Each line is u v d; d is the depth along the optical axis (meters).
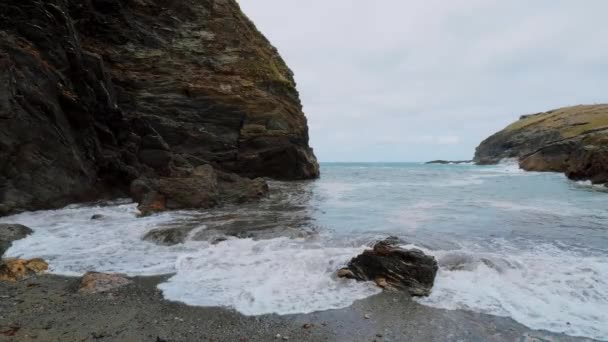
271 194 22.52
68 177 15.38
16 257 8.70
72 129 16.62
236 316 5.91
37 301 6.36
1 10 15.84
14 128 13.30
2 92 13.02
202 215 14.27
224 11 38.69
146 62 30.59
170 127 28.31
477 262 8.09
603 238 10.70
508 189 26.47
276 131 34.16
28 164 13.74
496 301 6.44
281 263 8.30
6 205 12.80
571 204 18.06
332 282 7.33
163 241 10.12
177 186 16.45
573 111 92.75
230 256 8.84
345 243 9.95
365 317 5.92
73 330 5.38
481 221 13.39
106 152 18.83
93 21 28.80
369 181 35.53
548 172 51.97
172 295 6.66
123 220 12.98
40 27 16.53
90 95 18.47
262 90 36.62
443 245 9.71
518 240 10.44
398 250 7.50
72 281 7.36
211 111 31.56
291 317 5.91
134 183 17.33
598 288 6.87
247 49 38.00
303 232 10.94
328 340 5.23
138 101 28.08
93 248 9.52
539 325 5.61
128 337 5.23
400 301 6.50
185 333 5.37
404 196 21.94
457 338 5.29
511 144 92.00
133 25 30.97
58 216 13.30
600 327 5.54
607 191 24.44
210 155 30.02
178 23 34.69
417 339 5.26
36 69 14.90
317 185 29.78
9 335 5.17
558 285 7.02
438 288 7.00
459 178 40.59
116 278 7.27
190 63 33.28
